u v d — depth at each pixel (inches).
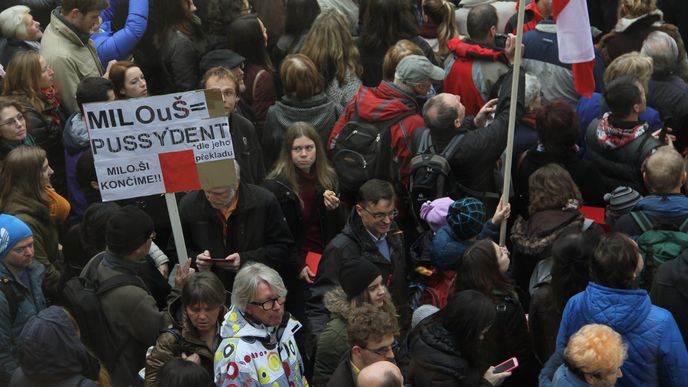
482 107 491.2
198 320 339.3
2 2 610.2
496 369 332.8
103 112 384.2
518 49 391.5
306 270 437.4
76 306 364.2
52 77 507.5
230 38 539.2
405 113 466.9
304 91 488.7
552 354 360.5
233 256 396.8
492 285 358.6
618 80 443.8
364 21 557.6
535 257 385.1
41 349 303.3
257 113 531.5
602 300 318.3
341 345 348.2
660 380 320.2
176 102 386.6
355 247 392.5
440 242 397.1
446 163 433.4
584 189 431.8
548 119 427.5
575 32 420.5
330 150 487.8
